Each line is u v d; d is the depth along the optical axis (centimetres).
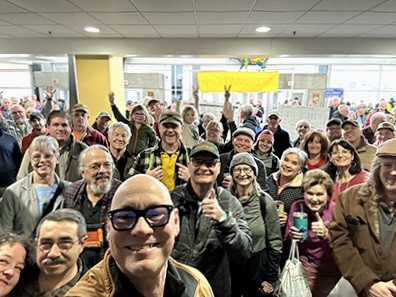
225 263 134
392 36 453
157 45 495
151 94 974
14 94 1033
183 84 973
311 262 157
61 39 503
